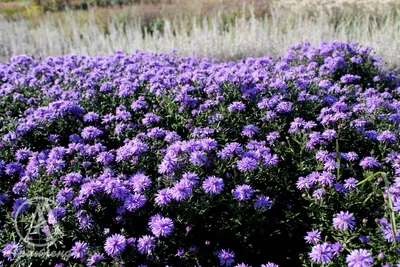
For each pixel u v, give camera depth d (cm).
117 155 127
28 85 168
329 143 135
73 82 168
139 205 112
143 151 126
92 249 111
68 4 555
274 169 127
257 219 118
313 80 157
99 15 436
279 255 120
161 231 107
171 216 116
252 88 150
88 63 187
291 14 334
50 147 141
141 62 187
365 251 101
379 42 218
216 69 170
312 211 120
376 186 117
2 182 128
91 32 336
